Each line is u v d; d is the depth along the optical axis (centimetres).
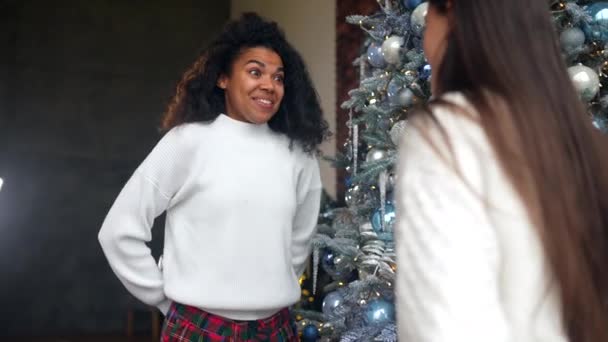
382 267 226
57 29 857
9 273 824
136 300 855
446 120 80
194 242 195
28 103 845
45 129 849
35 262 835
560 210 79
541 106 84
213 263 192
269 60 205
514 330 77
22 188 836
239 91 204
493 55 86
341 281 271
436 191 75
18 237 831
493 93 84
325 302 258
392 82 236
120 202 200
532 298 78
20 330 823
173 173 198
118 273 203
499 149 78
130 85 880
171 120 208
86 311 847
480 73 86
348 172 282
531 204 77
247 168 199
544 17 91
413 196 76
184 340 193
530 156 80
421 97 231
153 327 792
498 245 75
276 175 204
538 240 77
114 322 855
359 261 240
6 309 820
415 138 80
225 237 193
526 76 85
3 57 836
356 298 238
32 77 847
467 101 83
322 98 611
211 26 909
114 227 199
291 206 205
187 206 198
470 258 71
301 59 221
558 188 80
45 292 836
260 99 203
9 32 839
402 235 77
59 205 848
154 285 202
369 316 225
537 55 87
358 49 546
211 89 207
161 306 207
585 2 217
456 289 70
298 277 227
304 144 216
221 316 193
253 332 195
